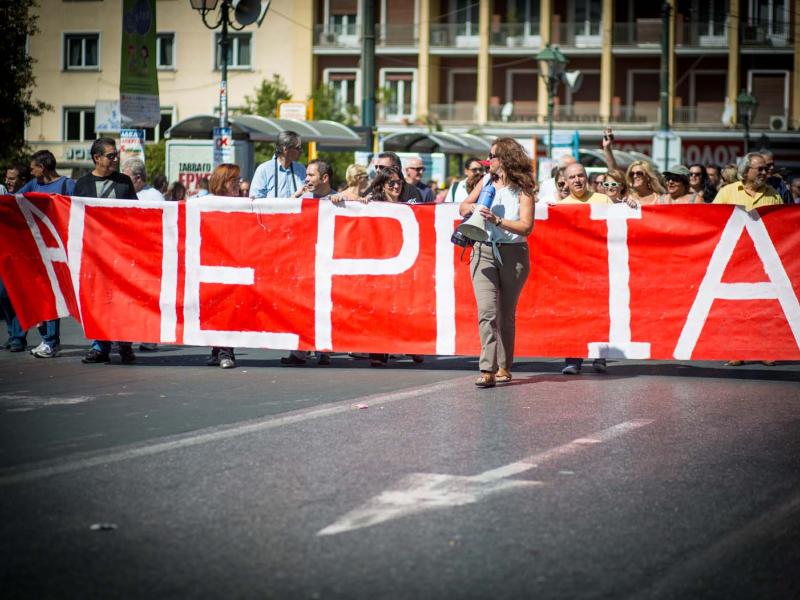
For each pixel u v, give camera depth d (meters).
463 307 10.69
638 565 4.72
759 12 55.16
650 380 10.00
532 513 5.46
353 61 57.62
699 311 10.37
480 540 5.02
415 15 57.19
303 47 56.28
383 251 10.77
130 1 14.97
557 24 56.53
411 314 10.76
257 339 10.89
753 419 8.01
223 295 10.91
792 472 6.40
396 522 5.27
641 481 6.13
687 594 4.41
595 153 37.66
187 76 55.88
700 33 55.78
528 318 10.55
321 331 10.84
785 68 55.25
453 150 32.38
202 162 23.34
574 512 5.49
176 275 10.98
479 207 9.13
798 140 54.50
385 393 9.07
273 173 12.38
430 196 14.11
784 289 10.25
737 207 10.27
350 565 4.65
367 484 5.96
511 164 9.37
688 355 10.40
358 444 6.98
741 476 6.29
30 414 8.02
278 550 4.84
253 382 9.70
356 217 10.80
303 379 9.92
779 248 10.24
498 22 57.09
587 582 4.50
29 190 12.48
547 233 10.50
